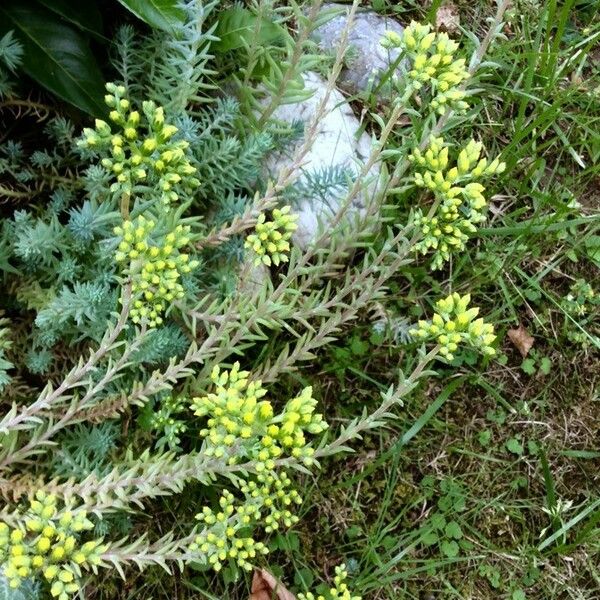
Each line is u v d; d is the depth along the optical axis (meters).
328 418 2.48
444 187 1.63
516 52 2.92
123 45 2.03
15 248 1.96
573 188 2.85
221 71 2.29
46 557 1.31
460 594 2.41
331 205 2.38
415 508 2.47
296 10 1.80
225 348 1.99
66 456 1.93
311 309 2.07
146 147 1.35
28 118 2.18
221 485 2.19
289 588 2.31
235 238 2.19
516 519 2.50
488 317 2.63
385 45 1.62
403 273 2.57
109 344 1.66
